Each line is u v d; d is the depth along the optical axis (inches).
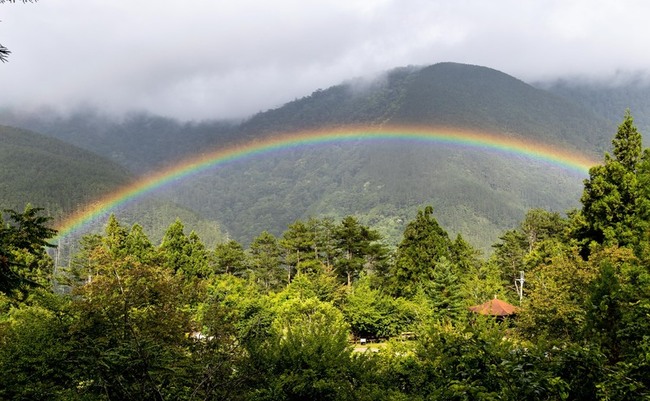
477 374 210.7
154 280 427.5
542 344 225.1
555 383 181.3
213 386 298.0
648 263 387.9
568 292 640.4
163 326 395.9
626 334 208.8
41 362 343.0
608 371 194.2
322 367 350.9
